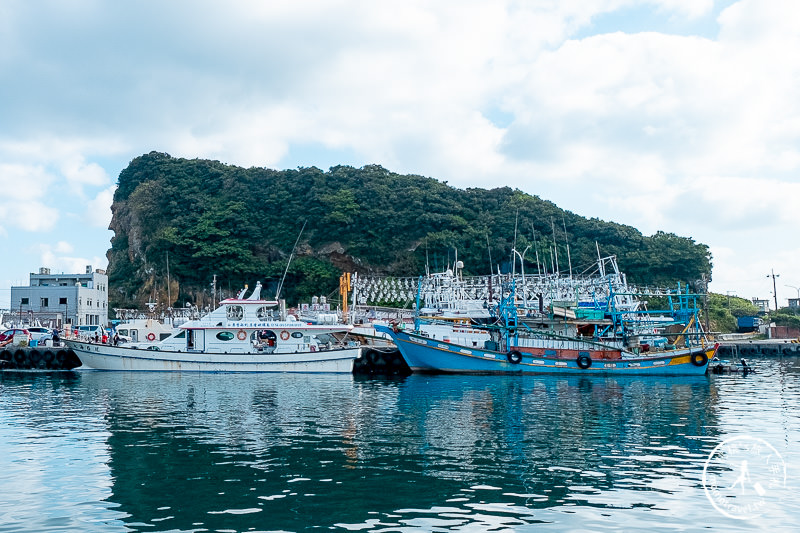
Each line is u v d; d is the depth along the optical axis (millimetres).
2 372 48500
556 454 20281
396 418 27203
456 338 50469
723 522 13977
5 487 16500
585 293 71000
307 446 21328
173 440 22266
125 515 14359
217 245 120188
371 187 129125
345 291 75500
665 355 48406
